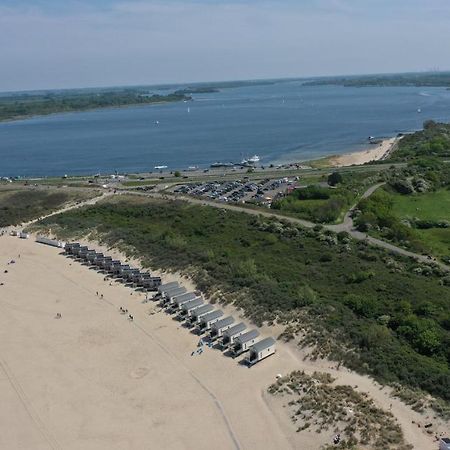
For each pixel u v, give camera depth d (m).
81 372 80.31
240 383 75.31
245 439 64.31
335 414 65.62
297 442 62.88
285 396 70.94
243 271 104.75
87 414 70.44
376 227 140.00
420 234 139.38
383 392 69.69
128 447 63.97
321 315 86.81
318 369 76.38
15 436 66.56
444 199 175.38
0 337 91.44
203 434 65.62
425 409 65.75
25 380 78.56
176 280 109.88
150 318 96.62
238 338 83.12
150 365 81.44
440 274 108.19
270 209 160.62
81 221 153.62
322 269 109.19
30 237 148.62
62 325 95.31
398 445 60.03
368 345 78.44
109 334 91.44
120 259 125.06
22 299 107.00
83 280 115.81
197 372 78.94
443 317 86.06
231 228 140.00
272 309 90.88
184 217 152.00
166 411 70.44
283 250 122.38
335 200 156.88
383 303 92.19
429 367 73.25
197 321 92.69
